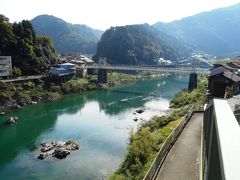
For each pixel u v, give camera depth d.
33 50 91.94
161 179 16.11
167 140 20.34
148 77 135.62
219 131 4.62
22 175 31.25
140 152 23.95
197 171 16.83
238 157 3.45
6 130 49.12
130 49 167.50
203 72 88.75
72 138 44.12
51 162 34.34
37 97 72.50
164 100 78.06
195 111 34.19
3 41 82.44
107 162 34.06
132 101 76.62
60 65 98.31
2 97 64.19
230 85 31.25
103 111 64.25
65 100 76.38
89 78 105.31
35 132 47.97
